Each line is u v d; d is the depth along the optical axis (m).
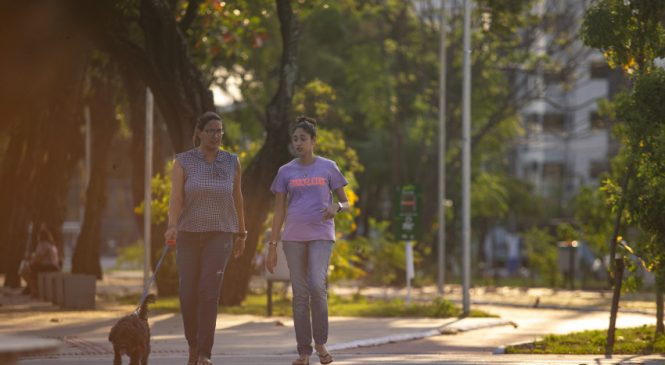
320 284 19.89
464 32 41.06
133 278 77.06
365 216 113.88
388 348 27.08
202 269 18.64
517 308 48.84
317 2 45.31
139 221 53.69
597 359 23.56
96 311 38.81
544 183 157.50
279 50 79.19
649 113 25.45
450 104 92.50
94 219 57.62
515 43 90.25
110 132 57.22
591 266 99.75
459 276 97.06
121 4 34.47
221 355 23.83
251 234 41.47
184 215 18.67
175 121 38.28
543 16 93.25
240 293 42.22
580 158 161.38
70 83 47.44
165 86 37.66
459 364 21.92
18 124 57.44
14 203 59.38
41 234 48.16
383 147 109.75
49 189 50.66
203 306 18.55
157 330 30.27
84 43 34.25
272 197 41.41
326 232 20.03
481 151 104.69
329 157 51.47
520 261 134.25
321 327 19.95
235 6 44.59
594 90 156.25
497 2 68.38
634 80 26.81
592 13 26.72
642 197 26.05
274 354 24.19
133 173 53.72
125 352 15.08
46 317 35.06
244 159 50.94
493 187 108.00
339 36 91.12
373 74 89.81
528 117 157.88
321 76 89.81
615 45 26.58
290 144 40.84
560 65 96.94
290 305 43.56
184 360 21.89
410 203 43.12
